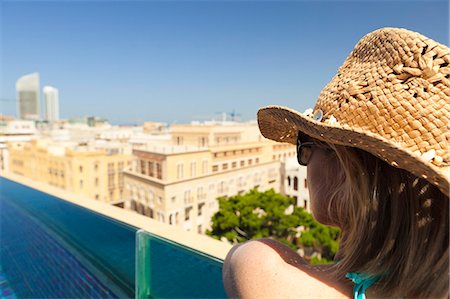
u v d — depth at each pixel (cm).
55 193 560
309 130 82
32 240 553
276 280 74
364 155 75
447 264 64
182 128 4619
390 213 72
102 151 4153
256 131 4897
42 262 472
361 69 85
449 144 70
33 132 6881
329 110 86
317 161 89
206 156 3478
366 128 77
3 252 513
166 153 3092
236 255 87
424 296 65
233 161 3841
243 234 2270
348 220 83
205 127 4412
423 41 76
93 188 4078
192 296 238
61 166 4094
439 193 66
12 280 424
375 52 84
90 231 405
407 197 70
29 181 716
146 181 3203
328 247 1889
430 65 74
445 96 72
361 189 75
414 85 75
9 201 702
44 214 541
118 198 4366
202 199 3344
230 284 84
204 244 262
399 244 70
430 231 66
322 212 88
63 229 471
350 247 77
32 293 396
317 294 71
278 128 117
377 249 72
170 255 257
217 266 228
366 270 72
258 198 2277
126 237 337
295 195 3450
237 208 2212
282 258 82
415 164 62
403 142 73
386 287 69
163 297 255
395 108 74
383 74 79
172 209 3041
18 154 5009
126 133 8706
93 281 369
